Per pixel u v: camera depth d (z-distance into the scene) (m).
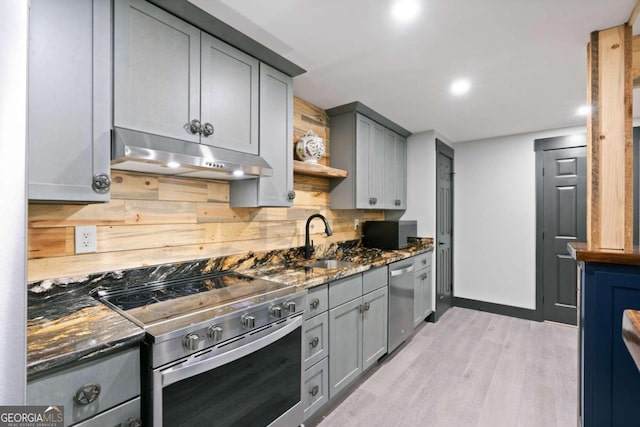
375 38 1.62
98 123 1.13
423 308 3.23
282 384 1.50
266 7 1.37
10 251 0.49
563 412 1.92
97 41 1.13
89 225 1.40
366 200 2.80
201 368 1.12
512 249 3.65
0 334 0.48
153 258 1.62
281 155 1.92
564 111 2.77
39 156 1.00
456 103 2.58
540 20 1.46
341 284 2.00
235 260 2.01
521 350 2.77
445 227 3.79
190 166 1.39
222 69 1.57
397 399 2.06
